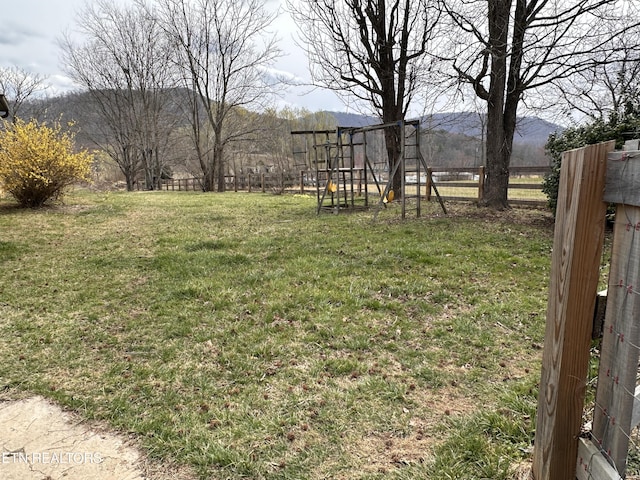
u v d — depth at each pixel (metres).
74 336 3.17
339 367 2.63
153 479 1.75
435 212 9.49
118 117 26.59
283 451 1.90
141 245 6.28
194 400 2.32
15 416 2.21
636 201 1.12
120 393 2.40
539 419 1.50
